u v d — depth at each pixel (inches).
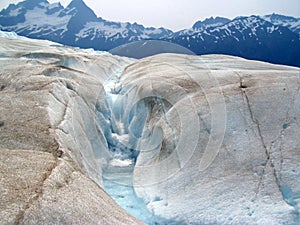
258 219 210.1
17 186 168.7
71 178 197.0
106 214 171.9
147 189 261.7
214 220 216.1
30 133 248.1
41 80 369.7
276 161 255.6
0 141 234.7
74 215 159.5
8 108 291.1
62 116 295.6
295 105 319.3
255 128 293.9
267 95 337.4
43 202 160.4
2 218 142.2
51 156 217.2
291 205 217.6
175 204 234.7
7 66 479.2
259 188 234.1
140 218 232.2
